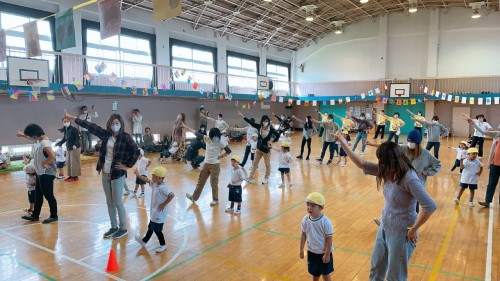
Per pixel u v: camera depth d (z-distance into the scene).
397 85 21.39
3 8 11.17
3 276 3.59
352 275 3.63
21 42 11.74
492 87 19.75
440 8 20.94
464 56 20.64
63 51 12.32
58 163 8.59
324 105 25.55
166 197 4.23
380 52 22.55
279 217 5.58
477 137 11.62
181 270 3.74
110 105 13.91
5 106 10.92
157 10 3.99
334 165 10.62
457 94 19.30
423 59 21.62
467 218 5.53
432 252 4.23
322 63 24.75
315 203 2.95
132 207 6.07
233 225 5.18
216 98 17.95
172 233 4.84
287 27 21.33
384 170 2.49
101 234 4.79
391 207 2.52
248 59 21.77
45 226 5.10
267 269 3.77
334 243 4.52
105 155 4.61
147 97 15.37
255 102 20.58
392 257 2.49
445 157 12.19
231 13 17.48
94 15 13.59
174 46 17.03
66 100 12.49
